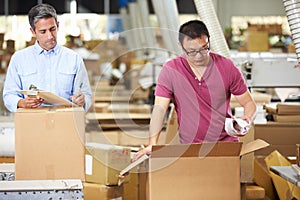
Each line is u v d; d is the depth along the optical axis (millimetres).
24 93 3500
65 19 12086
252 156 4055
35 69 3877
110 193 3600
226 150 3344
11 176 3482
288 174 3721
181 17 13250
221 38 5141
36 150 3352
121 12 12648
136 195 3871
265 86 5582
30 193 2965
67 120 3344
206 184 3363
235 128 3400
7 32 12562
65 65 3891
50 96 3402
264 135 5117
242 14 13859
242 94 3592
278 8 13766
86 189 3633
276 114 5223
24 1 12891
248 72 5527
